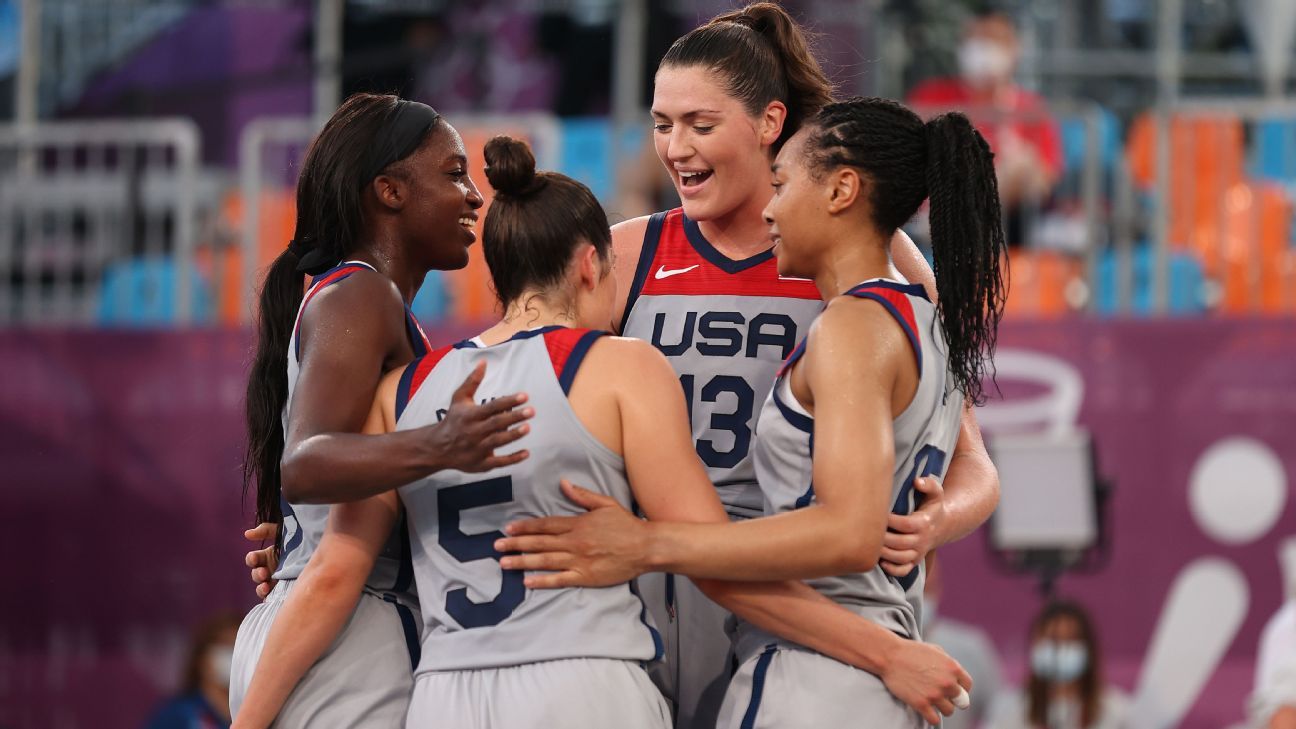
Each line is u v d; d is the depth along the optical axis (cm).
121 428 2064
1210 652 1972
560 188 857
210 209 2406
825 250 874
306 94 2677
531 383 827
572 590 823
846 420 806
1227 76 2711
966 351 869
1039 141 2350
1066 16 2731
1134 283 2320
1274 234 2222
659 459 825
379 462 785
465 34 2686
